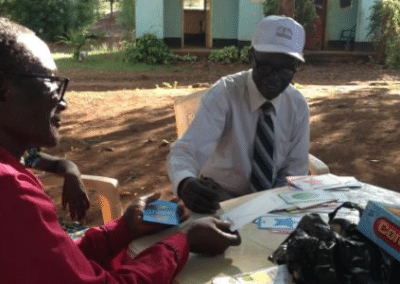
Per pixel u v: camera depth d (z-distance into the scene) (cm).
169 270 138
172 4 1675
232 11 1722
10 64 120
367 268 131
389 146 528
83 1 2142
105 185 262
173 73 1419
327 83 1230
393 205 142
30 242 111
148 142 583
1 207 110
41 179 274
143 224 172
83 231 242
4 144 126
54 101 129
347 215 179
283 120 256
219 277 143
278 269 144
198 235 153
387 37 1581
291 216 183
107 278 126
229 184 263
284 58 229
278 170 264
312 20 1638
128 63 1580
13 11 2062
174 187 206
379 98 775
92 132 632
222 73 1433
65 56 1722
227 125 254
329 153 516
